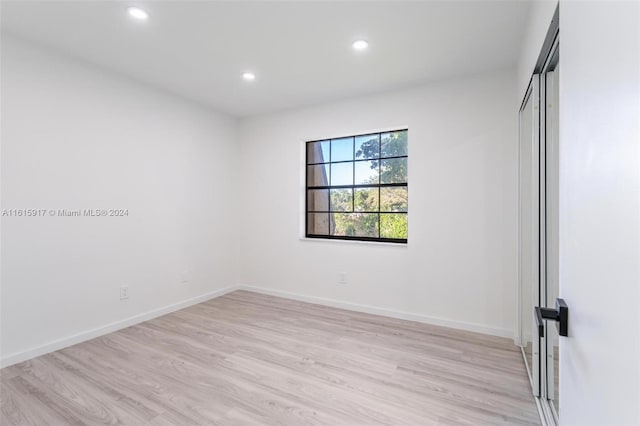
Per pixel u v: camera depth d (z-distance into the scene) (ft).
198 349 8.43
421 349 8.41
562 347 2.61
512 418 5.64
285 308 11.97
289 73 9.77
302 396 6.32
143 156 10.63
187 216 12.20
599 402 1.82
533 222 6.20
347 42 7.98
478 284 9.64
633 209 1.44
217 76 10.03
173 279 11.65
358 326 10.09
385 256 11.16
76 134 8.87
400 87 10.76
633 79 1.43
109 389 6.56
